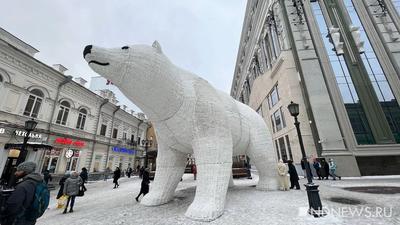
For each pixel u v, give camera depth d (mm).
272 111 17391
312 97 13445
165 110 4223
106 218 4141
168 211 4402
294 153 13453
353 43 14680
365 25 15188
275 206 4586
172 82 4168
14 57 11930
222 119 4641
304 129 13305
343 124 12656
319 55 14430
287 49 15344
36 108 13281
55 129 14445
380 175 11781
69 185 5477
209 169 4227
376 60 14305
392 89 13523
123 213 4438
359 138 12609
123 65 3598
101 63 3498
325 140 12367
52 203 7355
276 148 16781
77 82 17203
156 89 3938
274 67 16219
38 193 2406
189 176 15852
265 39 19609
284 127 15109
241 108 6406
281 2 16641
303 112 13672
